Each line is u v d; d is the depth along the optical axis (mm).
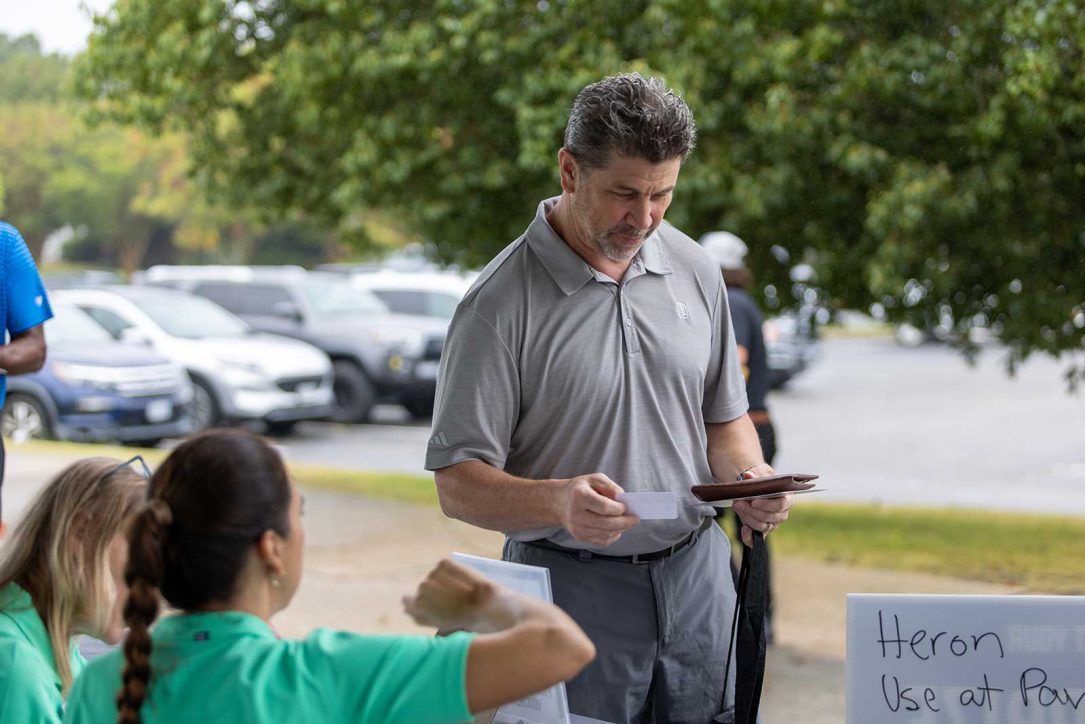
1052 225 6965
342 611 5723
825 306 7910
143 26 8141
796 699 4750
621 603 2549
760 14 6762
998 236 6945
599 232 2348
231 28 8078
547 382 2471
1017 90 6082
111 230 38312
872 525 8477
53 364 11117
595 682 2547
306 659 1635
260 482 1630
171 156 33875
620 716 2557
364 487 9086
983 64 6734
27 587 2277
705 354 2602
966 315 7508
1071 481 11320
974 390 18391
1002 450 13070
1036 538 7996
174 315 12531
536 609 1672
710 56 6871
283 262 41406
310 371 12633
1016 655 2113
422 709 1602
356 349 14070
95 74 8398
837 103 6867
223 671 1610
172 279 14938
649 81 2344
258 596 1673
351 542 7195
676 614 2566
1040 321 7152
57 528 2254
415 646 1637
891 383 19344
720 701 2662
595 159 2285
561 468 2527
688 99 6688
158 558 1595
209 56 8008
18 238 3697
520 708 2115
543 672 1603
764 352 5387
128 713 1573
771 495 2219
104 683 1694
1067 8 5977
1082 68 6164
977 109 6699
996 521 8703
